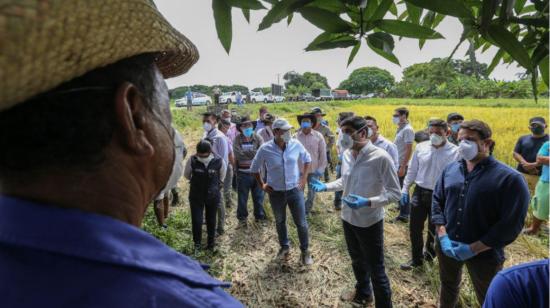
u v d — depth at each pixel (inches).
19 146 17.3
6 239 16.9
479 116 891.4
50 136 17.3
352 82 3363.7
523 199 84.8
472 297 128.0
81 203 18.6
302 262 166.9
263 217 217.8
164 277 19.1
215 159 173.6
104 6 15.8
